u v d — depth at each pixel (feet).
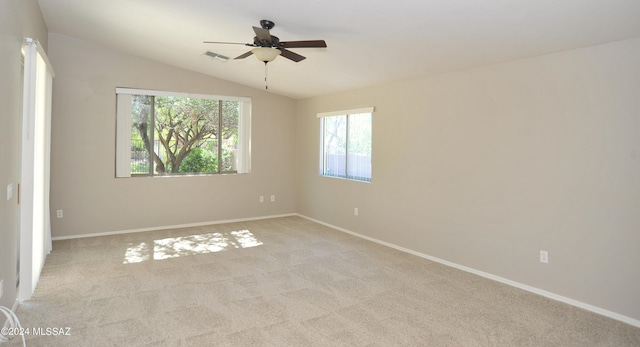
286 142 24.77
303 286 12.65
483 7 9.29
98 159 18.94
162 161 21.02
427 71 15.16
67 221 18.35
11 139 9.61
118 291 12.00
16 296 10.94
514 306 11.21
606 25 9.41
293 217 24.38
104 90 18.94
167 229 20.57
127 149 19.63
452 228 14.93
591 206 10.94
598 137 10.75
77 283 12.62
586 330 9.78
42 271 13.70
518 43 11.21
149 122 20.47
